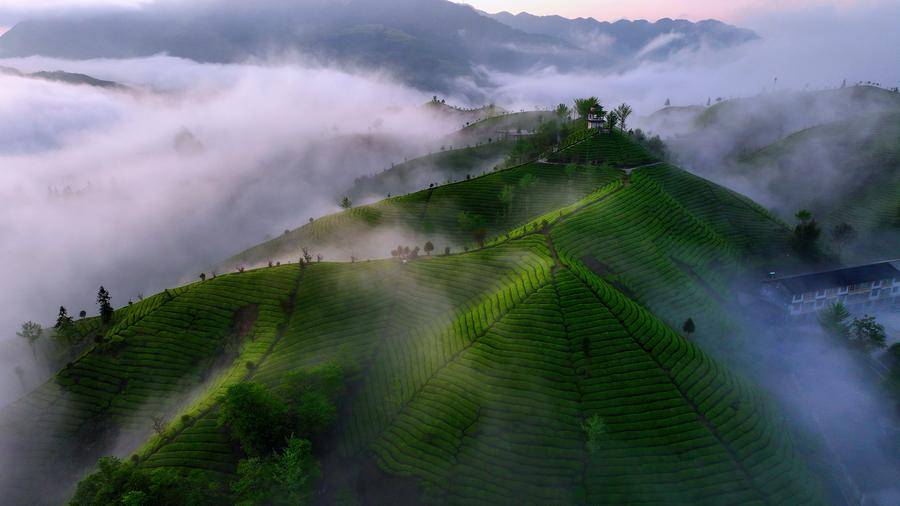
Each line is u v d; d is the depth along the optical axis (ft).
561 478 300.40
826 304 489.67
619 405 329.31
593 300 396.57
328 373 370.73
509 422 331.77
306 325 456.45
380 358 415.64
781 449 315.58
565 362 356.18
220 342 462.19
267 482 288.92
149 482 286.05
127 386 434.71
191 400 415.23
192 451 341.41
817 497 291.17
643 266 492.13
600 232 522.06
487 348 380.17
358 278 501.15
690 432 314.55
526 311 397.39
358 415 369.71
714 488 288.10
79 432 405.39
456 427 336.29
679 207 631.56
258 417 325.83
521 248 492.54
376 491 310.24
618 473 297.94
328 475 327.26
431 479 310.24
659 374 346.54
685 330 412.57
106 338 479.41
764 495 286.66
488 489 300.81
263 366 418.31
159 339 469.16
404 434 342.44
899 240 643.45
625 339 367.45
